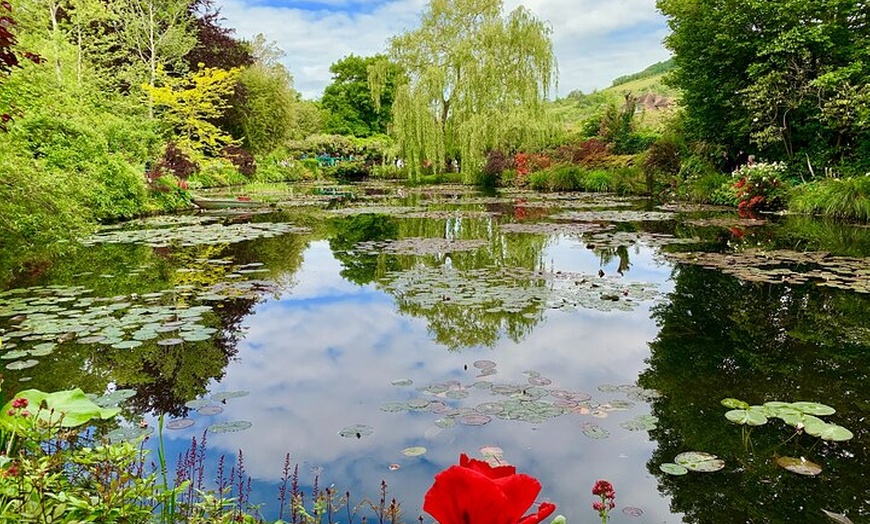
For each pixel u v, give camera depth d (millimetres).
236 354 3400
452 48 19484
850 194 9195
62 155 9344
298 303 4680
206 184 20031
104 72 16938
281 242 8289
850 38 10664
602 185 17484
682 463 2037
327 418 2500
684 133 14578
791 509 1758
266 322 4105
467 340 3645
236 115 24172
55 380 2904
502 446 2207
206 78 18812
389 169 31156
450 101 19156
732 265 5855
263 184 22062
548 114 17703
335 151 33656
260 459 2135
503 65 17781
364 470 2043
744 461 2059
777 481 1921
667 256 6535
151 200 12508
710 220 9727
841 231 8039
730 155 13234
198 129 19969
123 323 3920
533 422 2414
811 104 10609
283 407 2627
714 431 2295
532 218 10844
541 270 5957
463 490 594
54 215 5191
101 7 15859
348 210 13000
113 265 6402
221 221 10953
